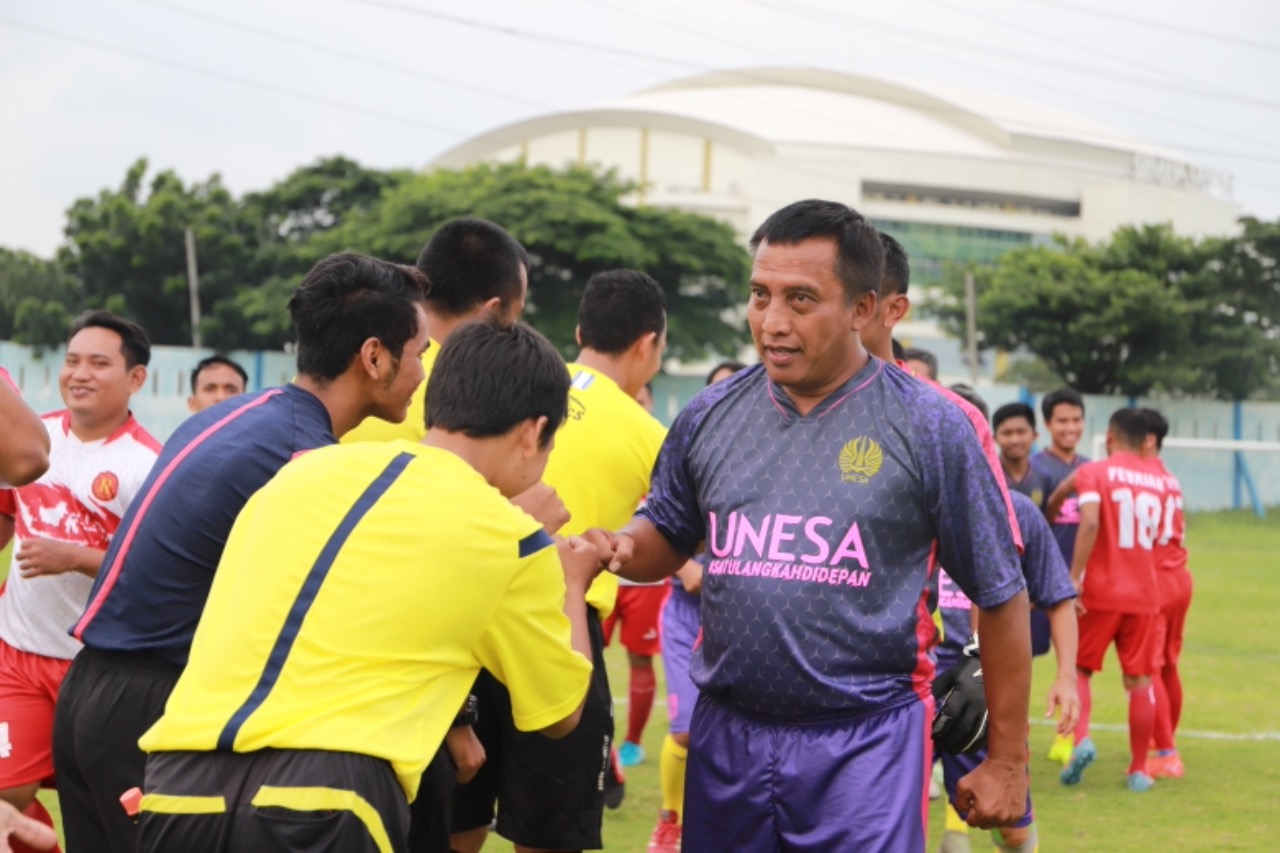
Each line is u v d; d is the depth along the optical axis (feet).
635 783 22.72
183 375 82.33
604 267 111.24
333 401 11.02
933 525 10.26
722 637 10.50
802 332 10.09
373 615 8.55
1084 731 23.21
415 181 119.34
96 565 13.65
